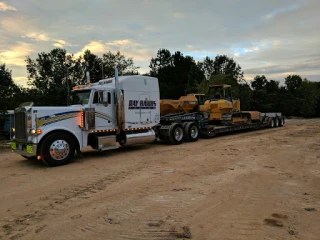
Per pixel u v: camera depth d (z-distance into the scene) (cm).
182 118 1343
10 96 1791
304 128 1994
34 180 654
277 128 2053
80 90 962
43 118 800
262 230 373
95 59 2978
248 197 507
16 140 848
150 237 355
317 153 943
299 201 486
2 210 458
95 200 501
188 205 467
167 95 5828
